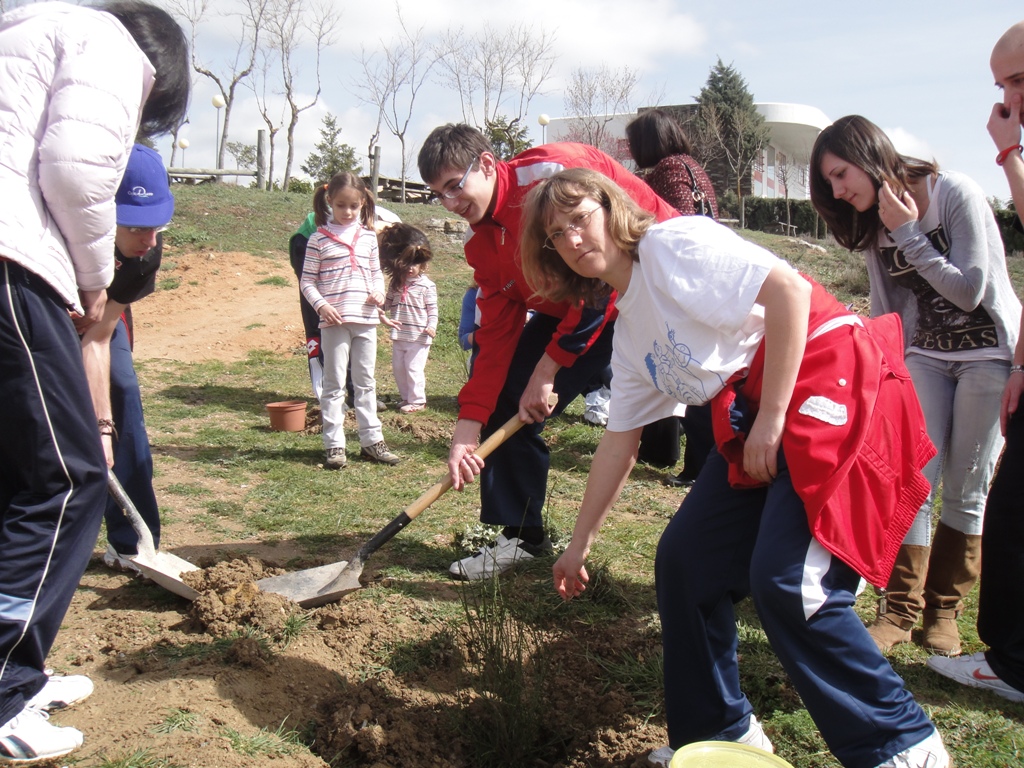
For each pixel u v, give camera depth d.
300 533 4.61
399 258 7.71
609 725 2.99
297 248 7.20
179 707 2.82
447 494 5.37
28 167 2.39
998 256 3.27
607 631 3.58
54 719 2.75
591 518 2.83
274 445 6.44
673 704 2.62
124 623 3.42
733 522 2.54
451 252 17.75
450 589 3.93
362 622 3.53
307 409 7.77
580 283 2.73
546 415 3.78
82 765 2.51
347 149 47.53
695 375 2.45
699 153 37.69
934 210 3.24
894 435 2.36
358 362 6.03
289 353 10.57
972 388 3.29
